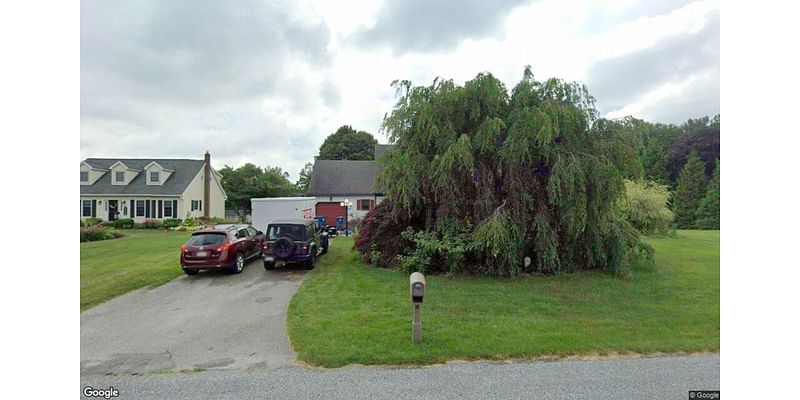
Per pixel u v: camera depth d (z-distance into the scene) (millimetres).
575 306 6812
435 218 10078
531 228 9133
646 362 4172
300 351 4680
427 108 9273
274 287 8547
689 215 36562
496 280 8992
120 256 13250
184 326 5859
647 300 7289
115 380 3941
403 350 4547
